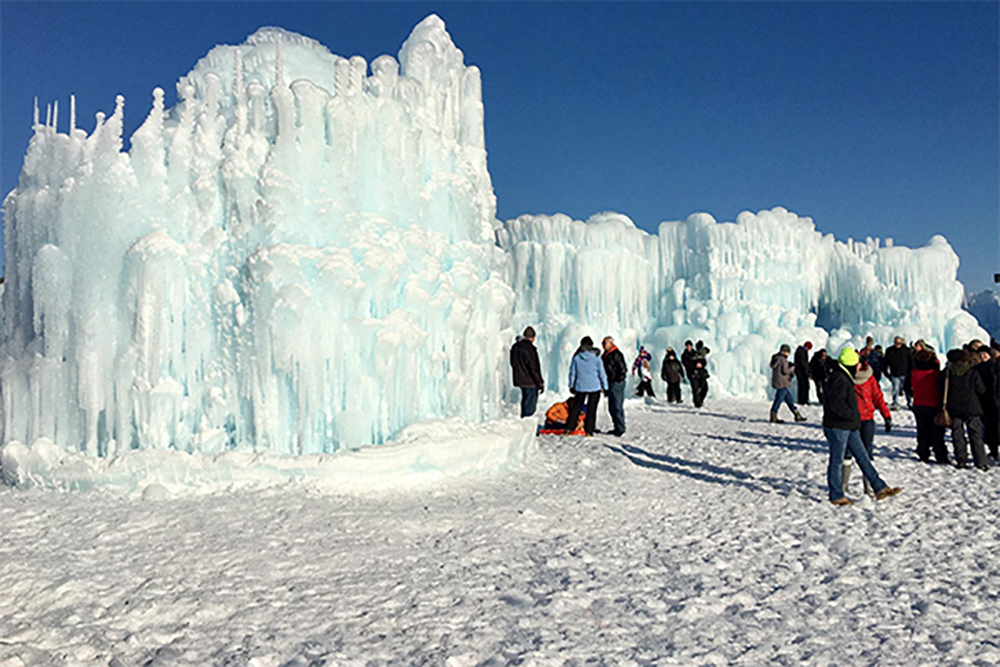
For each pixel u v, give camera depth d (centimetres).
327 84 905
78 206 736
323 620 405
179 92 865
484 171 1062
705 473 905
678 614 434
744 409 1938
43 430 736
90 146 754
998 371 1000
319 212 767
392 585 464
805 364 2011
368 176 827
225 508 609
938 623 430
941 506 746
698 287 2527
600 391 1227
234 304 732
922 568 541
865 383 954
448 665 353
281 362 721
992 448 1032
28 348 761
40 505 621
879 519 686
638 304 2509
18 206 778
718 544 594
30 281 770
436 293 837
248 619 402
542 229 2392
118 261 734
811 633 413
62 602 412
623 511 691
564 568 514
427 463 747
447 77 1008
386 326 772
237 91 793
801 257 2588
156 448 700
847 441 757
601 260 2345
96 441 722
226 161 757
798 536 625
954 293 2558
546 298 2350
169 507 611
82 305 723
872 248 2755
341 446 744
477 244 946
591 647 383
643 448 1108
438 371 843
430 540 564
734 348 2361
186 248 741
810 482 856
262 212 747
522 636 393
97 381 721
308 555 509
